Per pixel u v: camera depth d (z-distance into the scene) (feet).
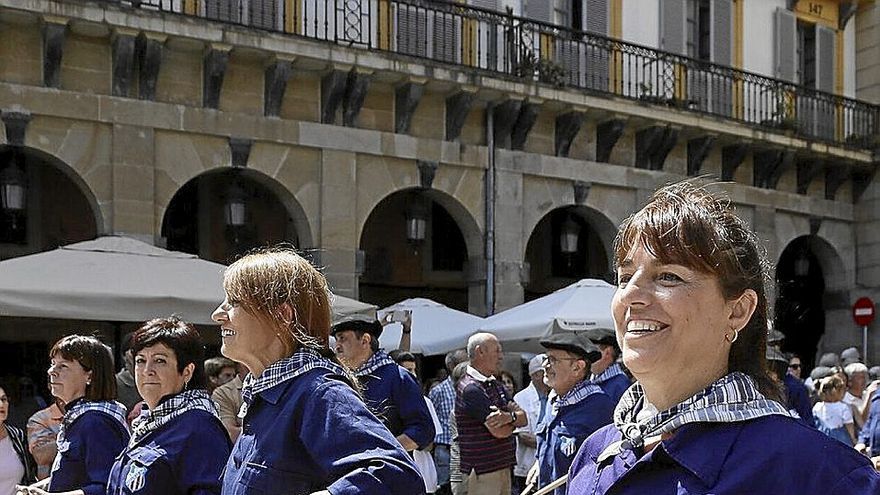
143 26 40.50
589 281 40.83
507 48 51.08
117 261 29.50
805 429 5.41
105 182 41.52
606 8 56.95
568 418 17.58
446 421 32.86
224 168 44.19
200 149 43.57
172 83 43.01
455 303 58.49
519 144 51.55
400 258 56.95
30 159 47.57
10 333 45.73
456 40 50.34
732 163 59.41
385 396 18.13
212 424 11.26
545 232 61.41
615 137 53.98
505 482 22.70
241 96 44.57
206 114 43.45
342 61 44.96
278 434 8.15
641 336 5.75
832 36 67.72
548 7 54.75
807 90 63.05
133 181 41.70
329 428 7.93
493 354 23.04
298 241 50.96
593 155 54.29
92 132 41.37
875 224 64.90
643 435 5.82
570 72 52.49
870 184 65.46
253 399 8.54
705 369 5.75
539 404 29.48
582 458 6.82
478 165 50.34
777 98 61.67
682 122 55.21
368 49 45.55
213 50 42.32
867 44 68.44
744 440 5.40
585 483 6.46
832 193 64.80
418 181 48.93
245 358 8.77
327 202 46.24
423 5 48.49
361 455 7.67
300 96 46.16
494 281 50.34
